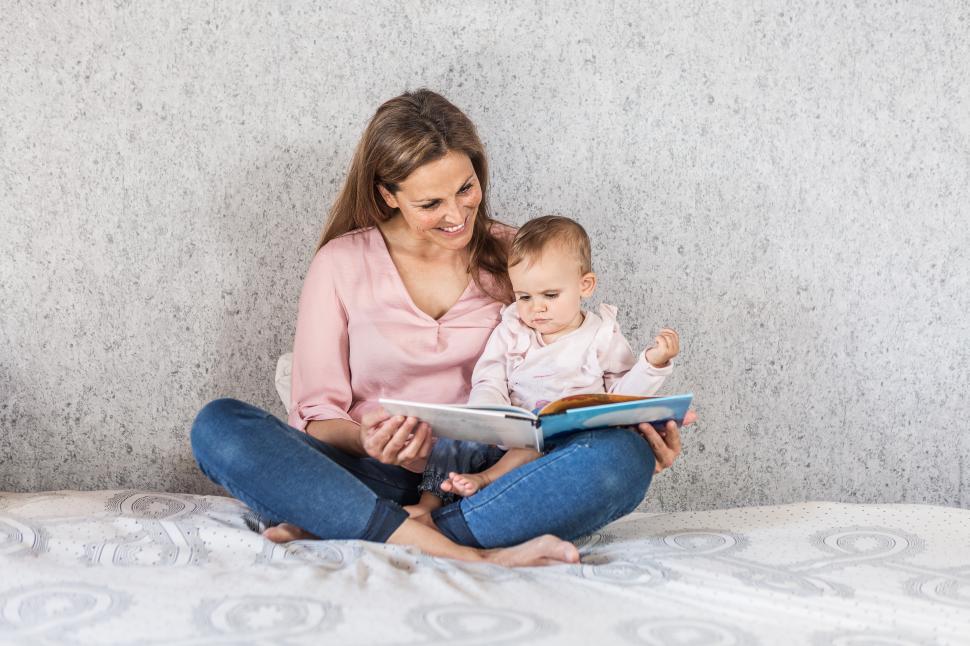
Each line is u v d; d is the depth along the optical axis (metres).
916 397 2.37
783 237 2.33
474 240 2.06
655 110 2.30
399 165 1.85
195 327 2.36
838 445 2.38
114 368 2.37
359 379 2.00
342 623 1.31
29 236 2.32
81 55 2.29
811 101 2.30
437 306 2.04
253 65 2.30
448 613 1.36
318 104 2.31
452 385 2.01
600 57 2.29
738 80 2.29
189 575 1.50
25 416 2.37
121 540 1.68
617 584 1.50
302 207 2.34
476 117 2.32
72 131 2.30
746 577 1.53
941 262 2.33
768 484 2.39
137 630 1.30
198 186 2.32
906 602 1.43
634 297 2.35
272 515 1.68
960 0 2.28
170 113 2.31
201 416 1.68
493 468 1.78
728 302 2.34
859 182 2.31
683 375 2.36
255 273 2.35
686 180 2.32
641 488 1.69
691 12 2.28
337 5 2.29
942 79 2.29
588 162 2.32
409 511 1.78
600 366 1.92
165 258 2.34
